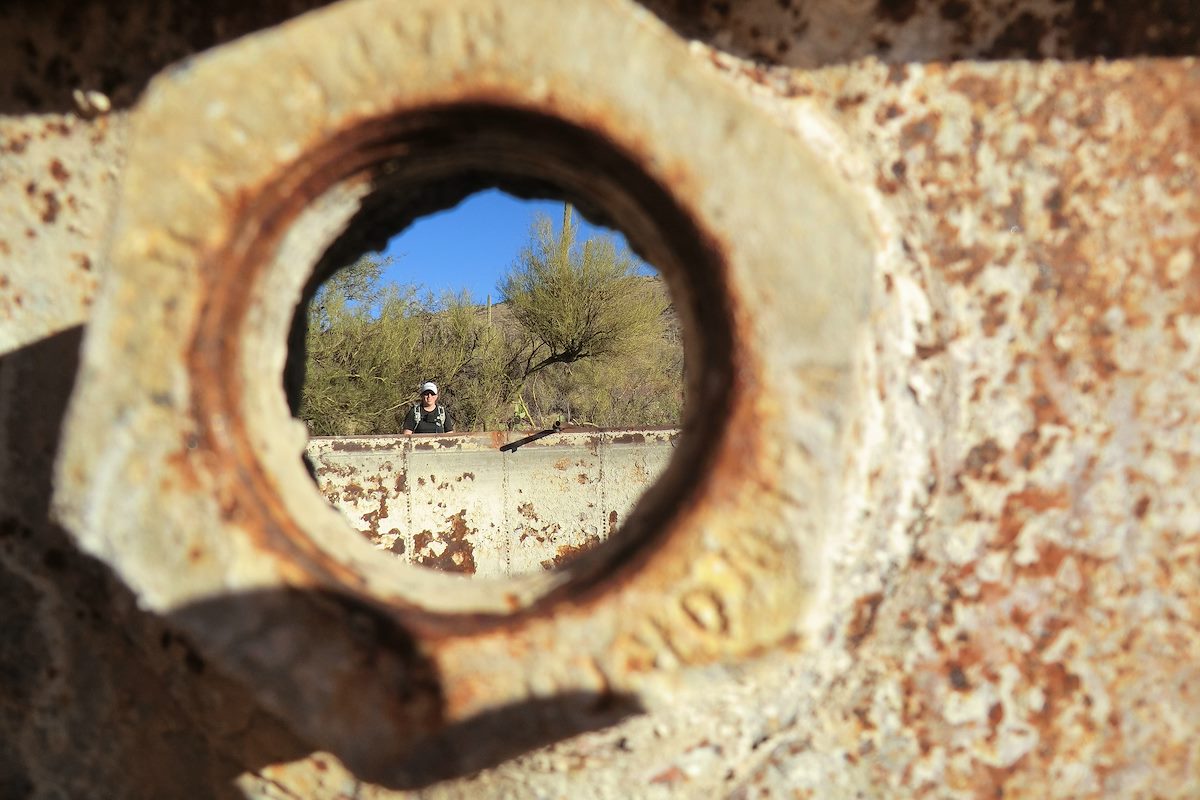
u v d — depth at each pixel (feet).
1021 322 3.77
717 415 3.20
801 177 3.08
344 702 3.09
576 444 16.85
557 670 3.11
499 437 16.53
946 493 3.76
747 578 3.11
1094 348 3.79
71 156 3.98
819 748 3.81
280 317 3.73
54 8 3.85
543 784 3.70
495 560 16.62
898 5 3.67
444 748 3.13
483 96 3.10
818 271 3.09
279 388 3.80
